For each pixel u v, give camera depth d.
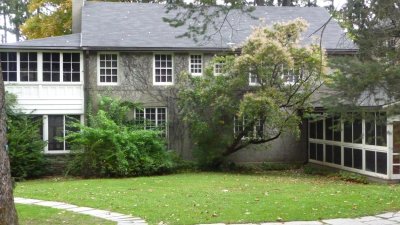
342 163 20.73
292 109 20.86
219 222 9.72
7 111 20.58
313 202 12.07
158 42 22.81
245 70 20.17
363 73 8.55
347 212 10.76
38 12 32.31
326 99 9.05
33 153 20.19
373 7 8.95
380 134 17.52
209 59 23.20
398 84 8.52
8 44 21.31
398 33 9.16
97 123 20.52
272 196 13.19
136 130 21.14
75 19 25.81
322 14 26.94
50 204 12.08
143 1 33.19
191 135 22.45
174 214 10.53
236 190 14.59
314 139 23.66
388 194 13.66
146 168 20.09
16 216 8.09
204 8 10.55
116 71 22.69
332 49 21.55
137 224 9.62
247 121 20.70
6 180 7.90
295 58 19.78
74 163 20.33
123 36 23.02
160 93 22.88
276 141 23.98
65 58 22.25
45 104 21.94
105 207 11.56
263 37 19.86
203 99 20.78
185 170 21.80
